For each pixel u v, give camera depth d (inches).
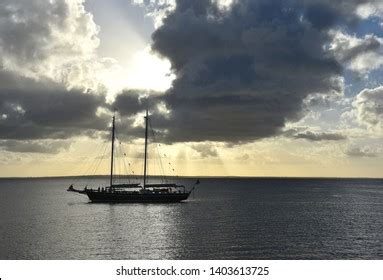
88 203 6215.6
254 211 5211.6
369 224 4003.4
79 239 3004.4
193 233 3319.4
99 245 2783.0
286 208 5738.2
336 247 2805.1
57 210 5221.5
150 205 5812.0
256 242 2933.1
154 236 3164.4
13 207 5762.8
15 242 2851.9
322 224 3971.5
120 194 5935.0
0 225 3769.7
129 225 3784.5
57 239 2989.7
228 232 3388.3
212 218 4382.4
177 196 6092.5
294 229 3602.4
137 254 2529.5
